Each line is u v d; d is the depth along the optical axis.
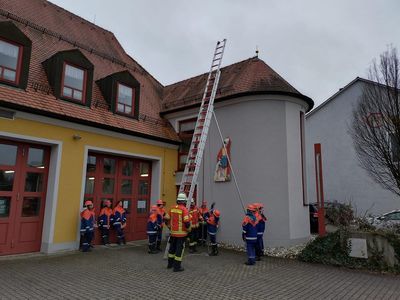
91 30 16.42
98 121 11.60
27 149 10.10
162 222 10.85
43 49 12.14
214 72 15.86
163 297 6.07
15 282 6.80
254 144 12.23
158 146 13.91
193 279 7.38
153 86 17.39
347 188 21.81
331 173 22.81
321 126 23.89
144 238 13.49
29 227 9.94
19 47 10.13
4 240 9.39
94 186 11.88
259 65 14.32
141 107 14.62
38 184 10.28
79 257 9.52
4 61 9.75
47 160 10.52
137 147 13.01
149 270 8.13
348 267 9.12
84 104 11.64
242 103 12.74
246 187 12.18
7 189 9.58
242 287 6.88
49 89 10.82
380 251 9.10
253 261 9.15
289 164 11.90
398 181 10.72
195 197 13.59
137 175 13.52
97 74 13.84
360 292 6.79
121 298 5.97
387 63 11.53
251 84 13.12
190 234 10.95
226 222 12.52
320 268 9.02
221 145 13.12
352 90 22.55
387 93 11.21
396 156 10.80
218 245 12.36
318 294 6.57
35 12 13.66
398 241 9.13
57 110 10.41
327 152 23.27
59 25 14.45
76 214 10.63
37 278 7.15
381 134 11.12
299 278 7.83
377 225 11.91
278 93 12.21
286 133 12.05
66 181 10.48
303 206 12.25
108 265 8.58
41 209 10.23
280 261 9.84
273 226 11.54
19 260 8.92
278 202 11.65
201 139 10.58
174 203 14.29
